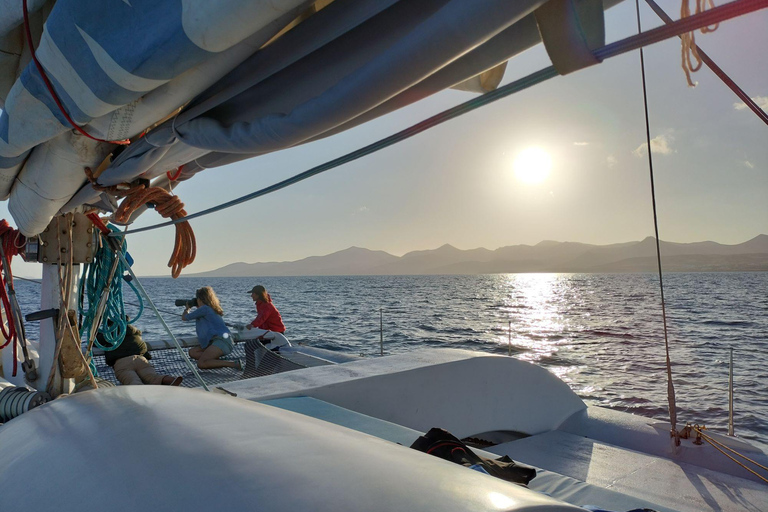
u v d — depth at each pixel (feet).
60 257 12.03
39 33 7.71
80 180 9.30
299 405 10.26
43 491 3.15
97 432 3.71
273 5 4.01
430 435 6.78
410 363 12.81
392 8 4.56
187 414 3.87
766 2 2.48
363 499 2.53
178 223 9.86
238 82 5.58
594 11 3.15
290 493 2.60
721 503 8.98
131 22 4.85
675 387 36.58
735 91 3.43
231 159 7.77
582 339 73.67
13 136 7.88
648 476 10.17
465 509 2.48
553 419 13.91
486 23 3.37
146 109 6.20
